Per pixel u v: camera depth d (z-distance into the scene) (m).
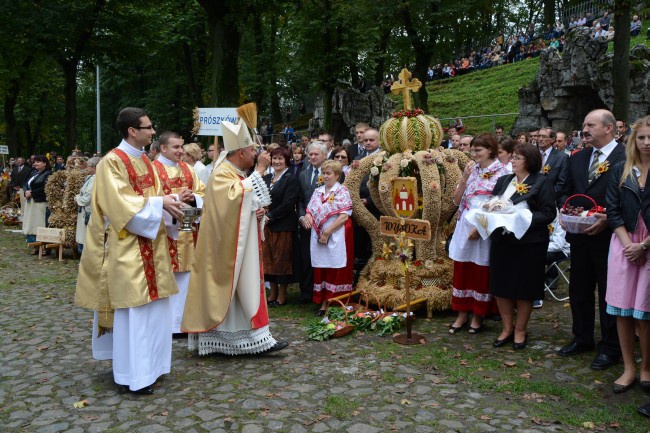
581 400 4.00
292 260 6.93
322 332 5.52
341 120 24.28
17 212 15.88
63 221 10.50
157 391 4.27
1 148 24.47
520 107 18.12
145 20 21.73
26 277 8.79
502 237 4.98
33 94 33.25
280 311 6.71
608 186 4.18
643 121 3.85
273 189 6.86
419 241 6.35
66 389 4.33
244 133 4.96
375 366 4.73
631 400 3.98
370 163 6.64
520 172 5.03
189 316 5.01
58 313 6.60
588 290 4.82
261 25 25.41
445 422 3.69
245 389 4.29
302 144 14.63
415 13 22.34
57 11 19.36
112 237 4.20
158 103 31.84
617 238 4.05
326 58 22.42
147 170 4.50
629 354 4.16
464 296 5.67
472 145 5.59
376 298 6.22
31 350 5.27
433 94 29.34
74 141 21.03
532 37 32.09
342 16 21.84
